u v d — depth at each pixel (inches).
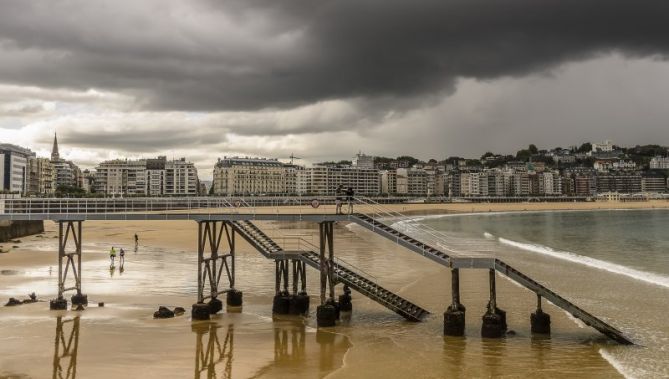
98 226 4298.7
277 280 1251.8
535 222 6117.1
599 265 2281.0
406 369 864.3
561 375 845.8
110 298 1395.2
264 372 842.2
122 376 813.9
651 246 3280.0
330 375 829.8
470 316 1247.5
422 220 6289.4
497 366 884.0
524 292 1552.7
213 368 856.9
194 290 1514.5
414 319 1184.2
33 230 3462.1
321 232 1154.7
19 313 1206.9
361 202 1182.9
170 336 1034.7
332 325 1128.8
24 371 829.8
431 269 2015.3
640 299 1482.5
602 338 1059.3
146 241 3026.6
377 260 2253.9
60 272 1261.1
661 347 1004.6
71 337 1016.2
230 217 1181.1
